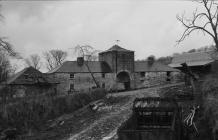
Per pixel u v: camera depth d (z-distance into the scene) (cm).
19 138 2800
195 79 3938
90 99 4381
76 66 6438
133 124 2003
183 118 2484
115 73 6619
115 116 3369
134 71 6800
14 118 3069
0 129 2839
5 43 3338
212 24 2923
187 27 3033
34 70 5366
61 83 6191
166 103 2017
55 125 3250
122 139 1727
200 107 2625
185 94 3350
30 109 3281
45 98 3609
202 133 2144
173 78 7000
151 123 2044
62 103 3803
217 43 2911
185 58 5609
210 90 2623
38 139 2750
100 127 2978
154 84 6888
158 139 1677
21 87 5075
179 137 1916
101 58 7125
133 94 4728
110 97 4528
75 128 3066
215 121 1930
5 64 6303
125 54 6719
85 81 6384
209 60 4834
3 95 4656
